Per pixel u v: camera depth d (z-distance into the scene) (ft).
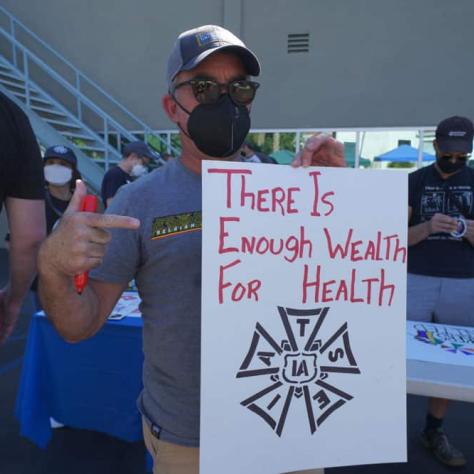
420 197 7.98
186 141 3.99
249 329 3.40
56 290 3.14
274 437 3.45
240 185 3.42
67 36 27.73
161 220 3.72
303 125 25.29
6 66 23.95
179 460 3.81
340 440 3.57
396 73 23.73
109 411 7.57
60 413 7.83
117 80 27.40
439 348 5.72
